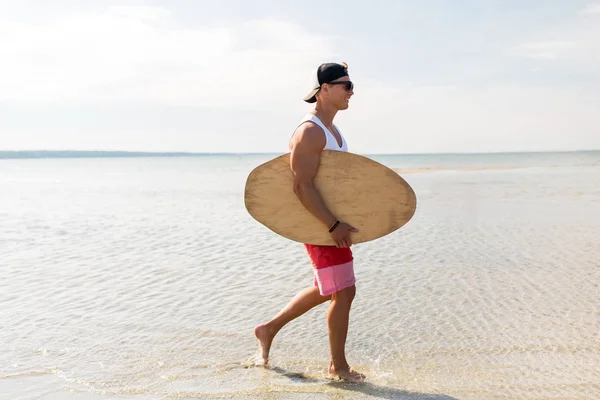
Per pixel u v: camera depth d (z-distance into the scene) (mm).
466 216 11758
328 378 3393
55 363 3635
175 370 3525
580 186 21266
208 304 5066
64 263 7102
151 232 10047
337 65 3346
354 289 3447
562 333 4141
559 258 7035
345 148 3547
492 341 3998
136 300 5230
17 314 4766
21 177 42000
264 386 3266
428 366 3559
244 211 13938
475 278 5973
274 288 5648
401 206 3371
